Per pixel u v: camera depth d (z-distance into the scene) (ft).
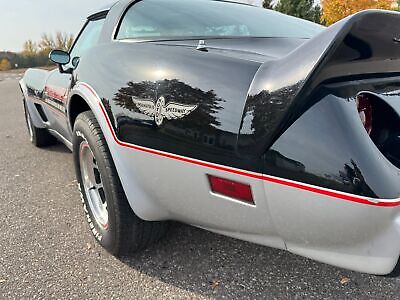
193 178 4.45
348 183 3.30
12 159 12.92
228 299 5.49
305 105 3.53
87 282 5.90
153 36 5.98
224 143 4.00
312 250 4.00
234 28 6.24
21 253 6.77
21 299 5.53
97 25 8.45
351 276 5.98
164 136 4.59
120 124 5.18
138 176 5.22
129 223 5.84
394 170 3.39
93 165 6.79
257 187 3.87
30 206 8.87
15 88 49.21
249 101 3.86
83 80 6.33
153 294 5.61
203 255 6.55
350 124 3.41
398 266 3.66
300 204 3.63
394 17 3.67
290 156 3.55
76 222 7.98
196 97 4.27
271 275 6.02
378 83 4.04
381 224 3.35
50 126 11.50
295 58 3.69
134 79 5.05
